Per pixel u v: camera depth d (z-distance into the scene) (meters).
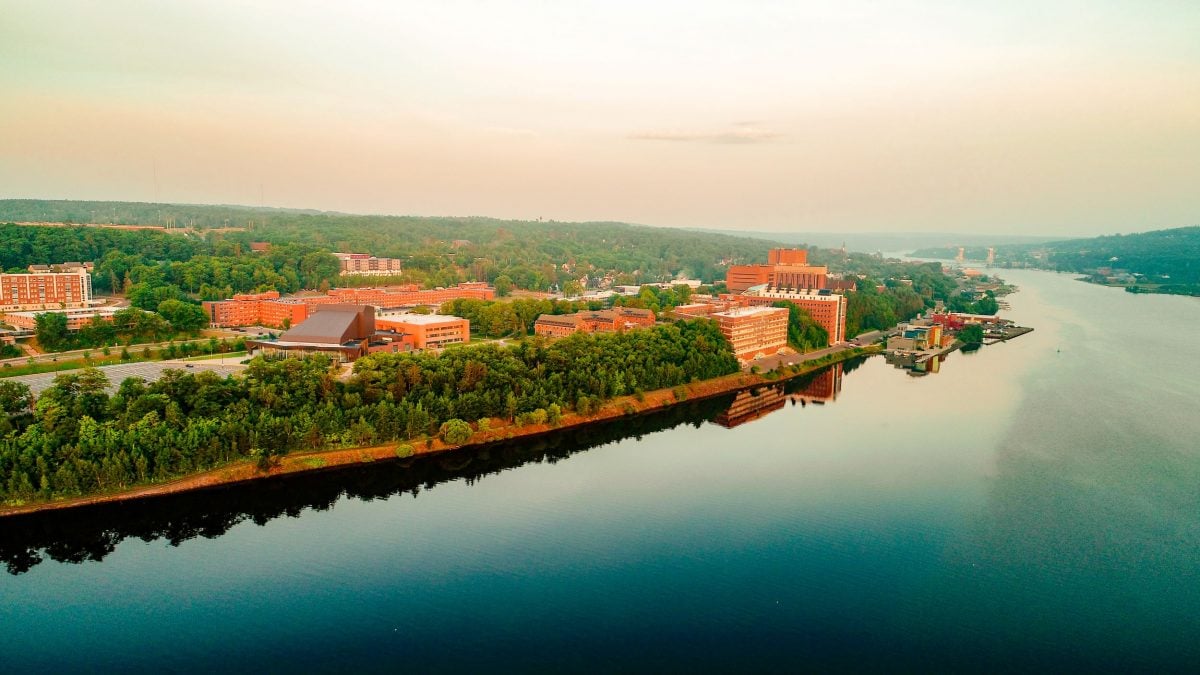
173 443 196.38
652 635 132.75
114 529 175.75
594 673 121.88
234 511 187.00
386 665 124.12
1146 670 122.31
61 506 178.75
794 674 121.44
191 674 121.62
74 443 190.62
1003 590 146.75
